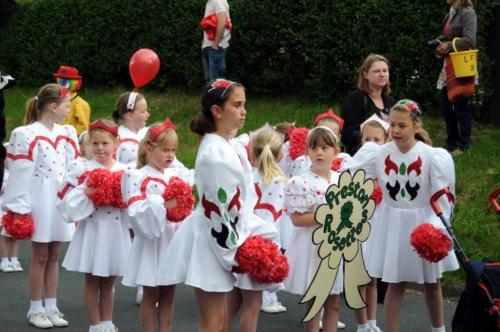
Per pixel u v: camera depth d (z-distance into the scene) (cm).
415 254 636
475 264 533
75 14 1677
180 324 743
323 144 631
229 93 521
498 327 520
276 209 677
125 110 803
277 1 1330
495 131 1124
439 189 626
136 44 1567
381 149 658
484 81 1141
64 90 761
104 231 684
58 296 830
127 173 641
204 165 502
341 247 562
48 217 735
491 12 1137
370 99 825
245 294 618
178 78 1555
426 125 1155
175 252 521
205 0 1443
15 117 1630
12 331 718
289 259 635
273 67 1385
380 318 755
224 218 498
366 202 575
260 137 699
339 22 1246
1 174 388
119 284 884
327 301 630
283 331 722
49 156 745
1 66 1855
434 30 1147
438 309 653
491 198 591
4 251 916
